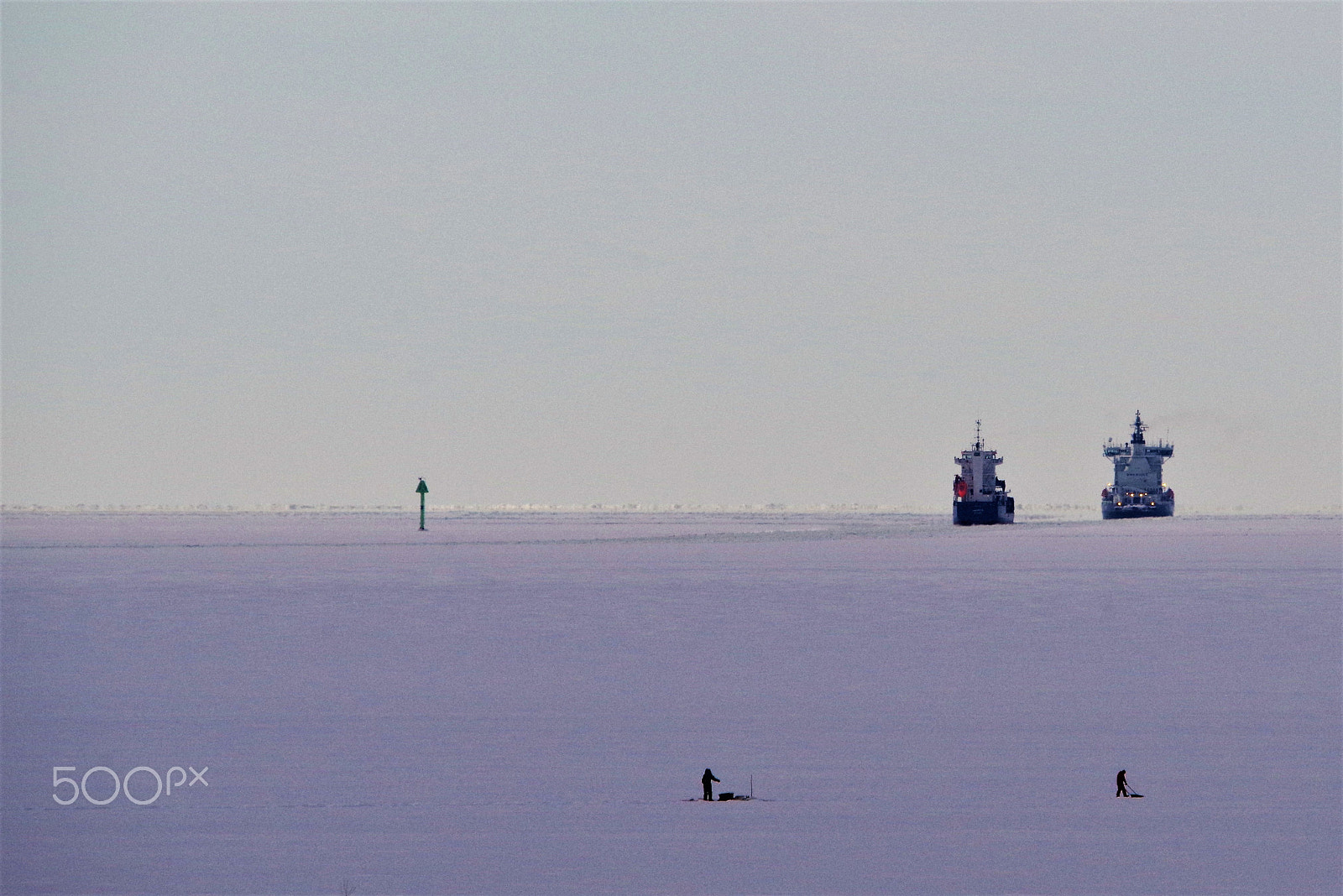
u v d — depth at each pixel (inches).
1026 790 2652.6
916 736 3181.6
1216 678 4069.9
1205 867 2202.3
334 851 2293.3
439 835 2374.5
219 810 2536.9
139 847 2313.0
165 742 3115.2
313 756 2972.4
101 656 4606.3
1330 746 3053.6
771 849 2288.4
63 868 2198.6
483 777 2770.7
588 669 4281.5
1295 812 2497.5
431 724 3326.8
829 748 3051.2
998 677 4094.5
